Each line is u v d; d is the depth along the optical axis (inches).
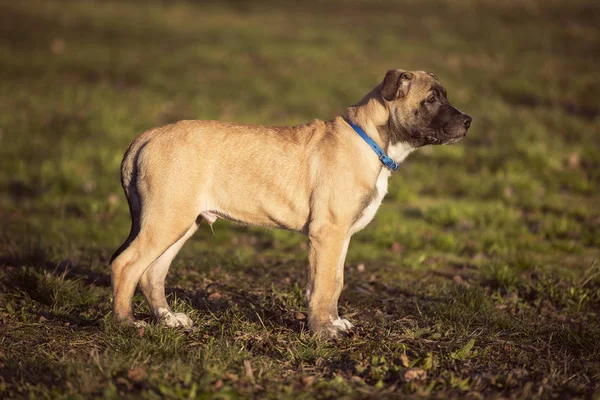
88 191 493.4
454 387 208.5
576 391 210.2
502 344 251.6
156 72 863.7
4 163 534.9
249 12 1322.6
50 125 634.2
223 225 442.0
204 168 250.5
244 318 267.7
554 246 398.9
